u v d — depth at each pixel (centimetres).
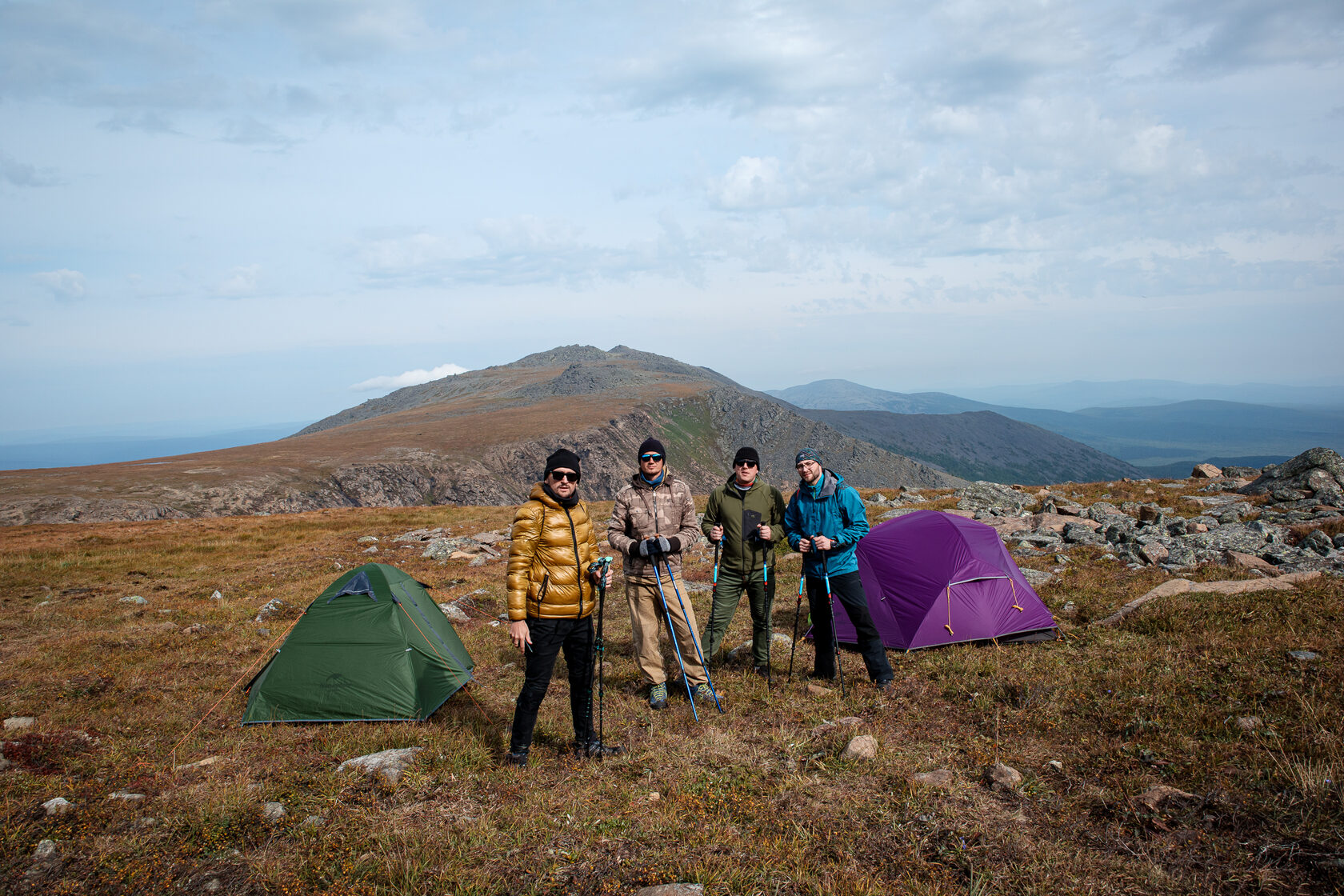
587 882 401
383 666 766
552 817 478
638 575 718
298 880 407
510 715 730
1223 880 378
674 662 885
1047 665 766
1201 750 531
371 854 432
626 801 496
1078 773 519
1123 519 1650
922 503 2402
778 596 1262
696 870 401
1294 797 448
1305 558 1188
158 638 1151
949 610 888
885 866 410
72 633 1230
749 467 787
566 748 611
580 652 586
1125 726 585
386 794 530
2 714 784
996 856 411
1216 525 1540
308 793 539
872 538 993
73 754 638
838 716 665
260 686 773
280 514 3641
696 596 1299
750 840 438
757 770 539
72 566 2033
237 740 686
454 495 19838
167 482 16038
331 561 1934
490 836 451
